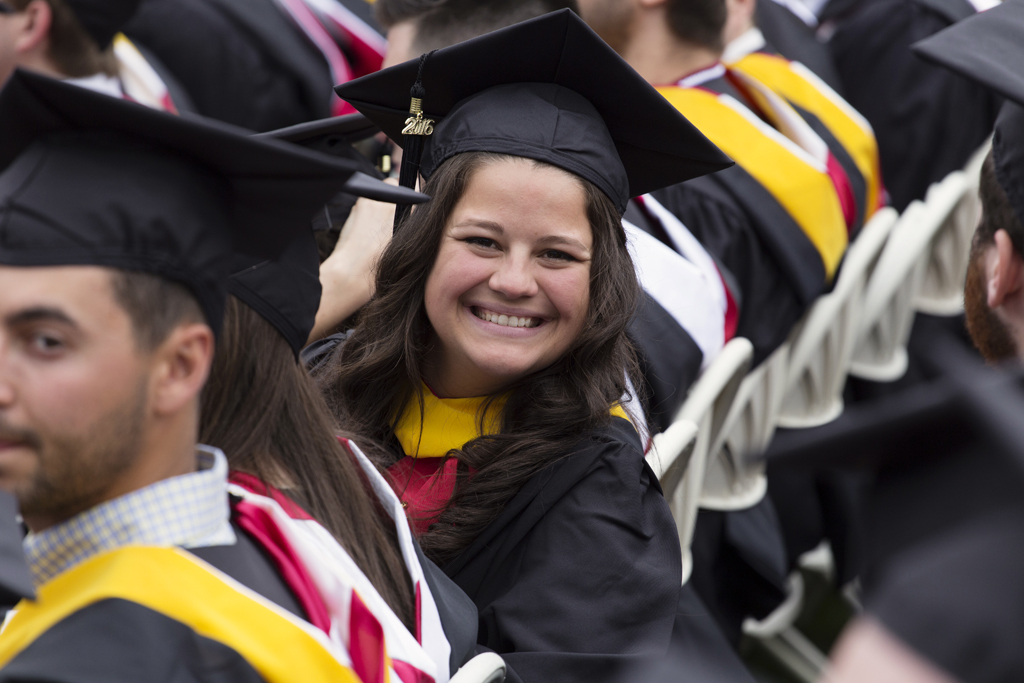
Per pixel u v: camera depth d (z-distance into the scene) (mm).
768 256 11422
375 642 4578
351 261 9062
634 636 6555
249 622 4137
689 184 11492
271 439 5148
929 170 16266
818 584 14180
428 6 8992
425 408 7516
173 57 15930
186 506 4215
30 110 4219
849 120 13594
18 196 4074
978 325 6938
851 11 17578
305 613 4453
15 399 3805
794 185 11547
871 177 13688
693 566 10906
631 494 6930
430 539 6992
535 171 6879
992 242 6727
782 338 11391
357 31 16844
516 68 7184
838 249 11984
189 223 4250
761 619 11609
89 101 4168
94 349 3867
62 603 3998
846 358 12398
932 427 2670
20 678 3680
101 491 4051
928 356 2775
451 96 7496
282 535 4648
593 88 7191
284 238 4797
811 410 12516
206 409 4996
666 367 9492
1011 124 6664
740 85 12688
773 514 11680
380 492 5797
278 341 5148
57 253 3939
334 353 8172
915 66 16031
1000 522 2398
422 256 7207
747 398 10648
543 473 7016
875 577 2713
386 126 8172
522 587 6738
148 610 3928
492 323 7113
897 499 2719
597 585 6637
